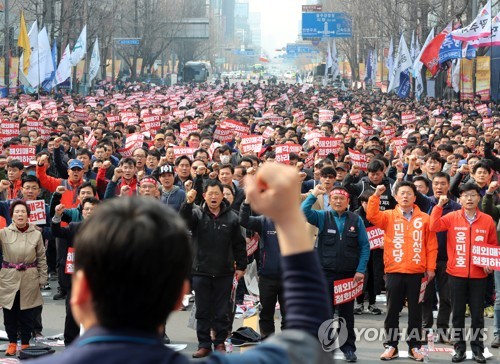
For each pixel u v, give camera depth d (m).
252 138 20.64
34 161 18.28
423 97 63.75
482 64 42.84
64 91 65.06
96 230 2.16
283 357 2.15
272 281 11.24
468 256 10.83
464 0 51.78
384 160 16.05
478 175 13.81
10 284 11.09
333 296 10.83
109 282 2.13
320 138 19.98
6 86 50.38
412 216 10.95
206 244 11.04
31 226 11.30
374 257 13.86
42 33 42.62
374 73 78.00
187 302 14.36
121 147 24.92
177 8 108.81
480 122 34.62
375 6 74.75
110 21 81.06
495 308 11.84
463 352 11.01
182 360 2.12
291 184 2.16
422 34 60.62
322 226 10.91
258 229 11.23
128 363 2.06
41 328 12.12
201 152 17.94
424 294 11.65
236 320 13.58
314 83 112.25
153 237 2.16
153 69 116.75
